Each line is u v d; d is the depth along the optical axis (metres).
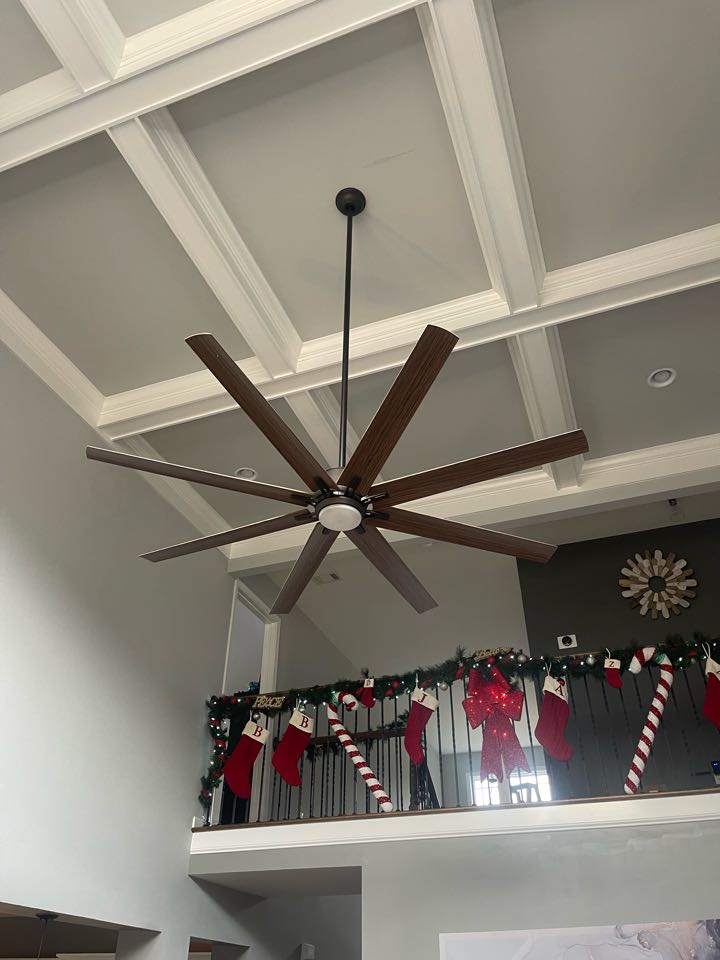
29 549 3.82
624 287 3.75
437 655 8.84
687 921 3.88
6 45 2.96
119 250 3.77
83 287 3.96
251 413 2.40
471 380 4.53
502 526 5.50
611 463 5.28
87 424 4.53
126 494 4.82
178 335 4.27
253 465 5.24
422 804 5.50
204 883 4.99
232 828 4.86
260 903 5.85
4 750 3.40
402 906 4.30
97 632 4.24
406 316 4.09
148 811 4.45
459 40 2.81
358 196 3.48
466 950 4.09
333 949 7.35
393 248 3.73
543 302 3.84
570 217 3.60
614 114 3.17
